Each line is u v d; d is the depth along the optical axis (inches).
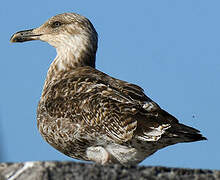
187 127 472.7
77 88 514.9
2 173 361.4
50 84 574.9
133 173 353.4
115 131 474.3
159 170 358.6
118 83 520.1
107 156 491.5
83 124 492.1
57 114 514.9
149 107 479.5
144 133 466.9
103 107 481.4
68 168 353.4
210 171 363.9
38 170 350.6
